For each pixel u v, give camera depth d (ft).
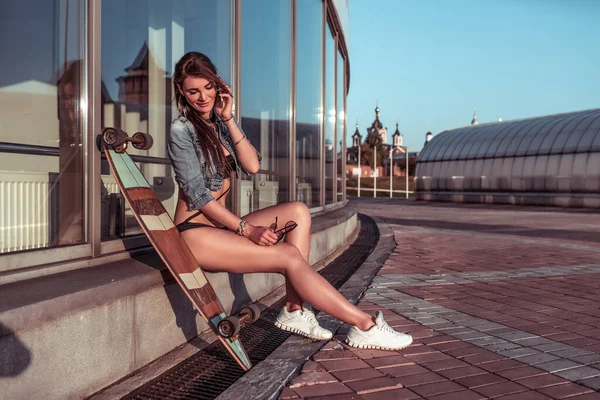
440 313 12.87
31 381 6.55
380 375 8.59
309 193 24.97
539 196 90.74
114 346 8.08
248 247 9.23
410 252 24.66
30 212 8.72
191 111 9.14
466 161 105.40
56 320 6.92
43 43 9.29
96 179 9.32
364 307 13.48
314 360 9.26
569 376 8.61
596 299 14.64
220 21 15.30
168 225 8.80
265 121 18.49
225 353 9.74
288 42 21.26
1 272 7.51
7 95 9.12
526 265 21.02
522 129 98.02
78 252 8.97
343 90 36.58
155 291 9.10
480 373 8.73
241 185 15.89
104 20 11.09
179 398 7.80
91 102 9.10
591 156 83.05
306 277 9.41
